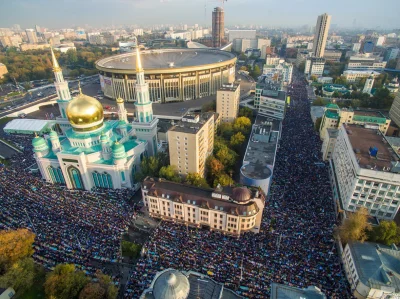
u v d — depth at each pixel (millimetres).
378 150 120312
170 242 99188
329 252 94125
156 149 168000
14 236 91312
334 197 129125
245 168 135000
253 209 103562
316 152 168625
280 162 153750
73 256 94312
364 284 78688
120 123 159750
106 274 87875
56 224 107562
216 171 143375
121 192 135875
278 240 98375
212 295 70812
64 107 165125
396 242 95938
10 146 189375
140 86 149000
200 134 133000
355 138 130000
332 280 83688
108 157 139375
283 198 122500
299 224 106562
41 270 89438
